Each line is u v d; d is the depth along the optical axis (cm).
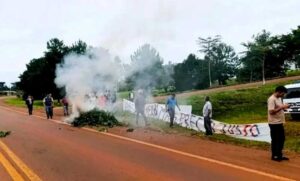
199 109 3116
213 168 1015
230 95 3412
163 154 1246
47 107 3042
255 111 2833
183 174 958
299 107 2209
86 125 2264
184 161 1120
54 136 1819
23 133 1994
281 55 6250
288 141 1488
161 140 1589
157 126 2188
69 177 966
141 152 1296
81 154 1295
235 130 1675
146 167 1053
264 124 1534
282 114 1123
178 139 1617
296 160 1117
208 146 1409
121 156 1232
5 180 951
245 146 1405
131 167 1060
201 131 1923
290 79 4775
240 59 6744
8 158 1259
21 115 3591
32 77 5525
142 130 1981
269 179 882
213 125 1830
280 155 1119
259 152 1265
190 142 1521
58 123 2544
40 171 1047
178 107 2202
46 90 5041
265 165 1045
